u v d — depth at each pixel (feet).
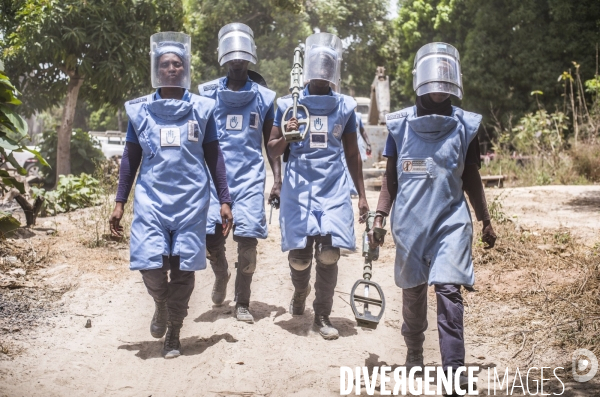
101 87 51.19
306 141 16.87
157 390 13.91
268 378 14.53
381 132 52.60
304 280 17.93
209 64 104.83
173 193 15.17
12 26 51.72
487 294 19.36
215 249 18.48
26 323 17.31
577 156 48.08
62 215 32.71
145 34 51.39
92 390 13.75
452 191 13.70
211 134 15.81
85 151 52.60
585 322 16.42
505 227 25.49
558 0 77.15
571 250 22.72
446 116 13.51
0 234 21.43
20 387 13.51
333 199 16.80
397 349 16.43
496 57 82.07
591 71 77.61
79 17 48.65
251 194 17.94
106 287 20.97
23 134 20.02
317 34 17.15
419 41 96.37
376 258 15.11
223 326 17.65
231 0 97.40
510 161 51.75
